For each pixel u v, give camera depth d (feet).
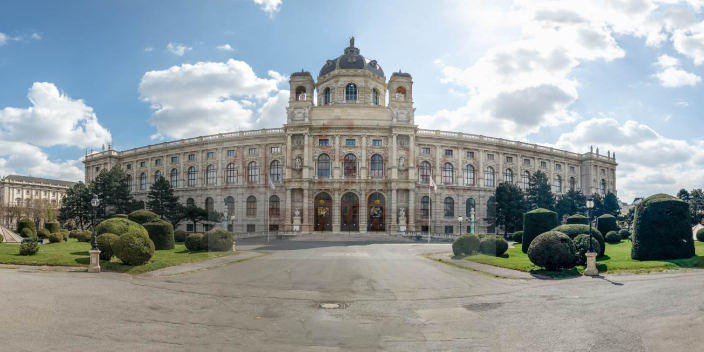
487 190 227.61
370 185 168.76
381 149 171.63
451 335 24.14
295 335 18.34
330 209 145.28
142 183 323.37
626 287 67.15
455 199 131.54
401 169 169.37
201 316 20.65
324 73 287.28
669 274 82.79
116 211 289.94
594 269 84.02
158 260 91.50
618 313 45.88
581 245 94.43
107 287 60.85
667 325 40.98
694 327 40.24
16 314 43.16
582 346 30.71
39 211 425.28
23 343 33.40
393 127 171.73
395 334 20.68
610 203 322.96
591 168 353.51
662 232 98.73
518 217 230.27
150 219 162.61
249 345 18.69
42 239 175.22
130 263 88.79
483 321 28.04
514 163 311.68
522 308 44.21
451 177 281.54
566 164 345.51
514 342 28.32
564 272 83.46
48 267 92.48
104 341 31.63
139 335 31.14
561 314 42.75
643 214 101.71
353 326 19.04
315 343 18.53
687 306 50.14
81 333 35.22
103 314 40.81
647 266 90.07
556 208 292.61
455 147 284.41
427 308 23.72
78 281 70.44
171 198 266.57
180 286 50.11
